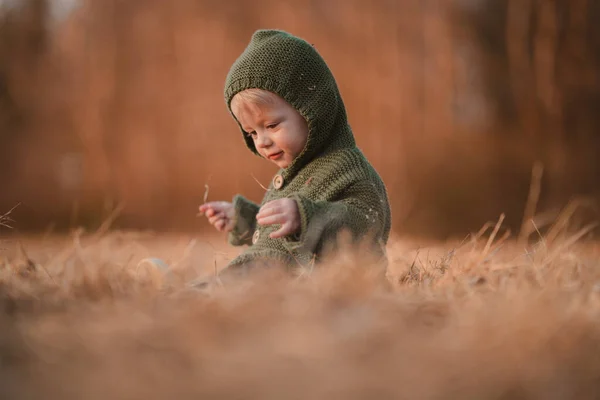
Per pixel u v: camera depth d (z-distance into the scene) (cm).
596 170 1349
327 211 319
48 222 1384
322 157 362
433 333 194
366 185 346
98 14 1477
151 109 1445
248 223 418
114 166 1418
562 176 1338
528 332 176
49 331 186
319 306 218
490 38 1427
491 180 1352
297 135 362
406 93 1389
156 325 193
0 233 1308
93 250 412
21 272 334
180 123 1430
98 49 1471
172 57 1465
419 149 1366
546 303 219
